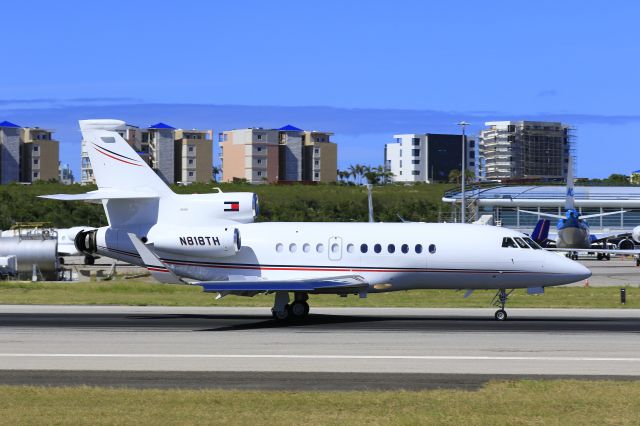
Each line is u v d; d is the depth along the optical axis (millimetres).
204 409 34125
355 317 70812
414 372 43375
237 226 71750
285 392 37656
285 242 70312
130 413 33375
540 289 69375
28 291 96562
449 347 52000
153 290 98125
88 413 33344
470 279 68938
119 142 72562
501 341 54719
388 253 69188
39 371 43531
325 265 69750
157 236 70375
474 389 38969
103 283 106000
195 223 72062
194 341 54594
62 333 58719
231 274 70750
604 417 33062
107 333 58812
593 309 78938
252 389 38969
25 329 61125
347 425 31562
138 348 51469
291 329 61531
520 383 39656
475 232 69500
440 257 68750
